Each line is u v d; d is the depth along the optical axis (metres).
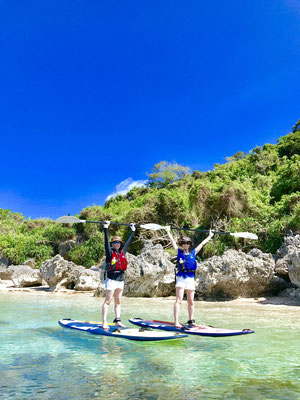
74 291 14.46
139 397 2.69
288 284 10.97
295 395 2.73
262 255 11.12
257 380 3.10
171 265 12.46
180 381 3.07
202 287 10.81
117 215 23.78
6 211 38.53
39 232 27.05
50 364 3.64
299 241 11.52
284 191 19.45
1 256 23.72
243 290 10.68
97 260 20.95
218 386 2.94
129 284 12.19
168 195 19.69
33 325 6.16
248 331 5.02
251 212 17.08
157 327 5.65
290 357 3.89
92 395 2.74
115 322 5.67
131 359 3.84
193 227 18.31
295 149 29.14
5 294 13.93
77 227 24.81
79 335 5.21
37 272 17.97
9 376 3.23
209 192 18.38
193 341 4.78
